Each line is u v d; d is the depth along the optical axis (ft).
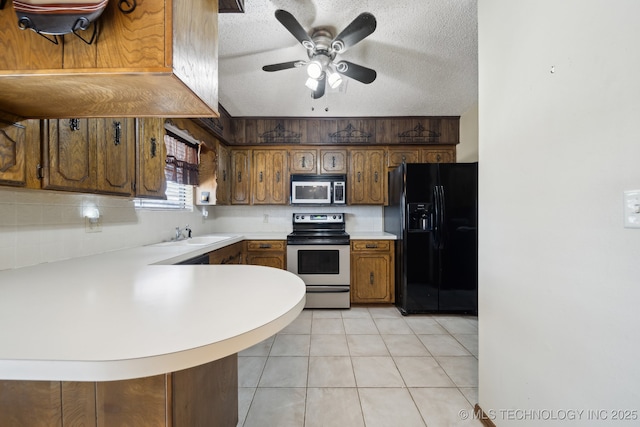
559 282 3.25
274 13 5.41
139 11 2.38
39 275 3.72
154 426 2.48
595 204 2.81
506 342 4.21
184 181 9.07
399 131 11.61
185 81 2.65
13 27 2.38
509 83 4.09
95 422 2.45
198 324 2.11
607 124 2.69
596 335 2.81
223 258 8.32
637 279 2.45
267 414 5.05
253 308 2.43
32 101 3.00
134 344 1.81
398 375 6.23
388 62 7.52
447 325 9.03
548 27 3.37
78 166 4.21
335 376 6.20
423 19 5.87
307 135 11.65
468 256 9.73
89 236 5.56
